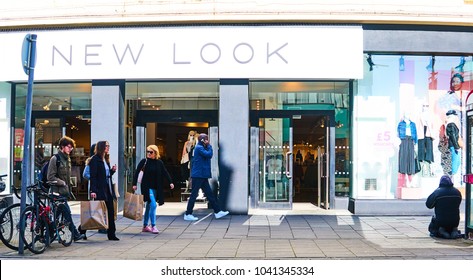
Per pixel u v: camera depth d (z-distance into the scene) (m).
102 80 12.86
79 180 14.54
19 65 12.95
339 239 9.66
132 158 13.84
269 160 13.62
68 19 12.59
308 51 12.42
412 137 13.05
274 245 9.05
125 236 10.01
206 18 12.33
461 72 13.16
